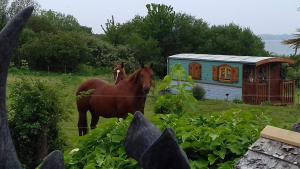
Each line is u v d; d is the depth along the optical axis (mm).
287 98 18875
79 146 4254
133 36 31078
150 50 29969
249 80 18969
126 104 9312
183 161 1107
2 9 30609
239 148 3740
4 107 1031
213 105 17750
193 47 32531
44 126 7457
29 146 7531
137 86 9312
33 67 28562
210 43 31953
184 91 5449
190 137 3865
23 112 7340
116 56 30469
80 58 29781
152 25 32344
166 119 4438
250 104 18531
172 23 32250
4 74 1018
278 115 15078
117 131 4121
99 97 9633
